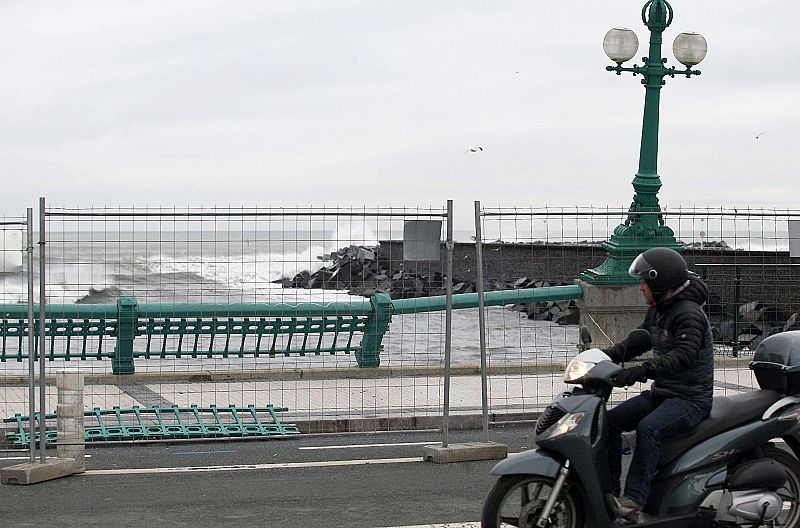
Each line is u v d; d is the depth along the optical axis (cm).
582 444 782
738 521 827
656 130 1941
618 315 1861
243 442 1404
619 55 1969
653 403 825
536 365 1898
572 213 1587
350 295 1888
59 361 2239
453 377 1845
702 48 1983
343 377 1828
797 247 1497
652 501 823
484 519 795
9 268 1152
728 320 2081
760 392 849
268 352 1828
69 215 1312
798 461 863
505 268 2209
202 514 977
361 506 1012
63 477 1155
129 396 1650
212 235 1393
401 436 1455
